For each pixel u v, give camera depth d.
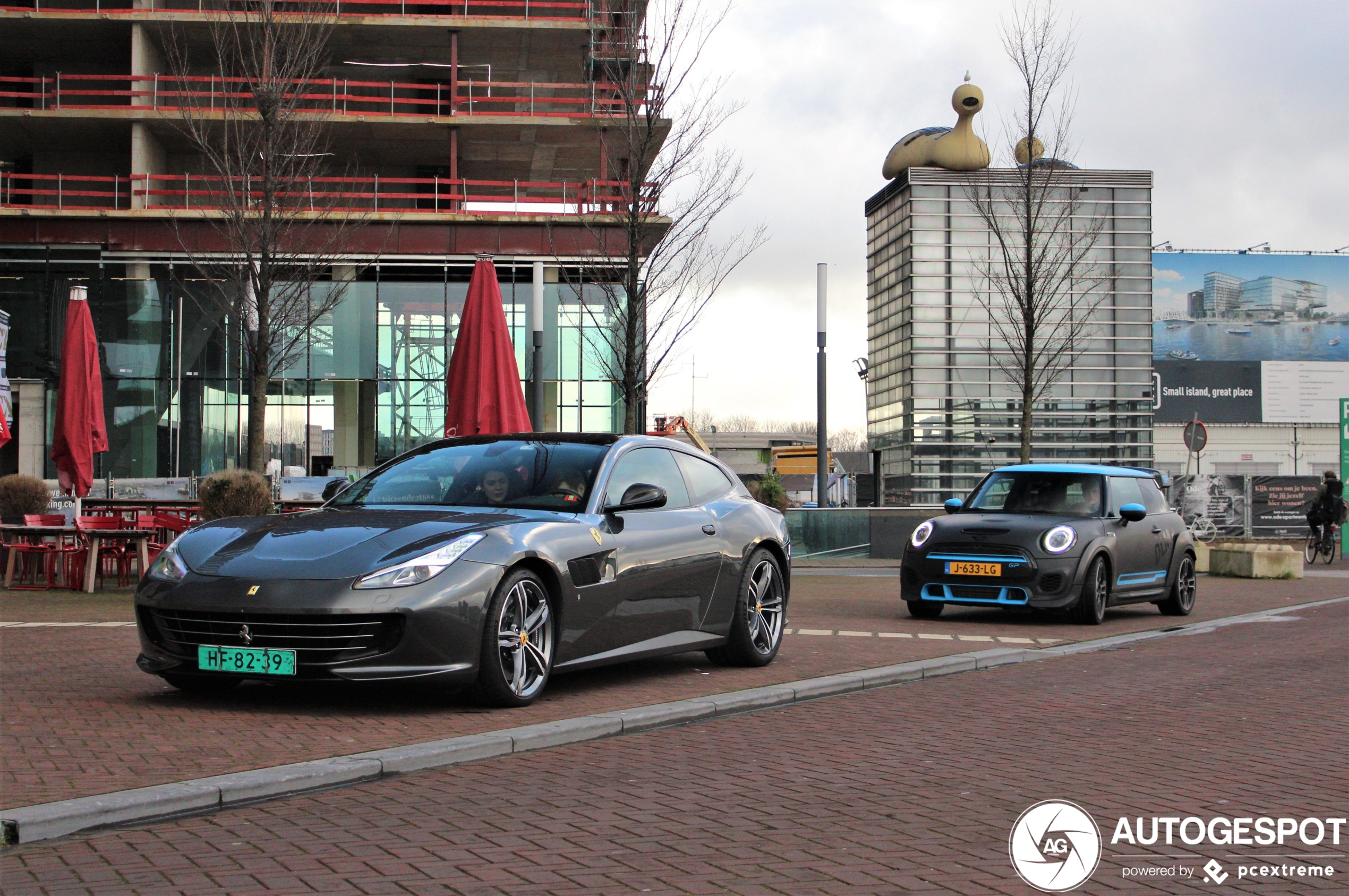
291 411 29.75
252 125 18.53
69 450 15.55
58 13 31.22
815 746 5.69
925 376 45.03
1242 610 13.94
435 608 5.86
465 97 35.06
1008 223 33.31
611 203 26.86
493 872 3.63
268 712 6.05
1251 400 71.81
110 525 13.58
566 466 7.27
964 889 3.56
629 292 16.94
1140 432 45.78
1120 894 3.59
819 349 22.92
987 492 12.92
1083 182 45.31
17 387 30.09
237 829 4.08
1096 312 45.66
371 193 34.00
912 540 12.04
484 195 33.31
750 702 6.71
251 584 5.86
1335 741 5.98
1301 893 3.62
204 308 29.80
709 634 7.71
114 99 34.69
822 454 23.11
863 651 9.13
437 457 7.59
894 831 4.20
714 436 79.00
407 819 4.24
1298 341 72.31
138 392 29.69
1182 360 71.62
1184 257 72.06
